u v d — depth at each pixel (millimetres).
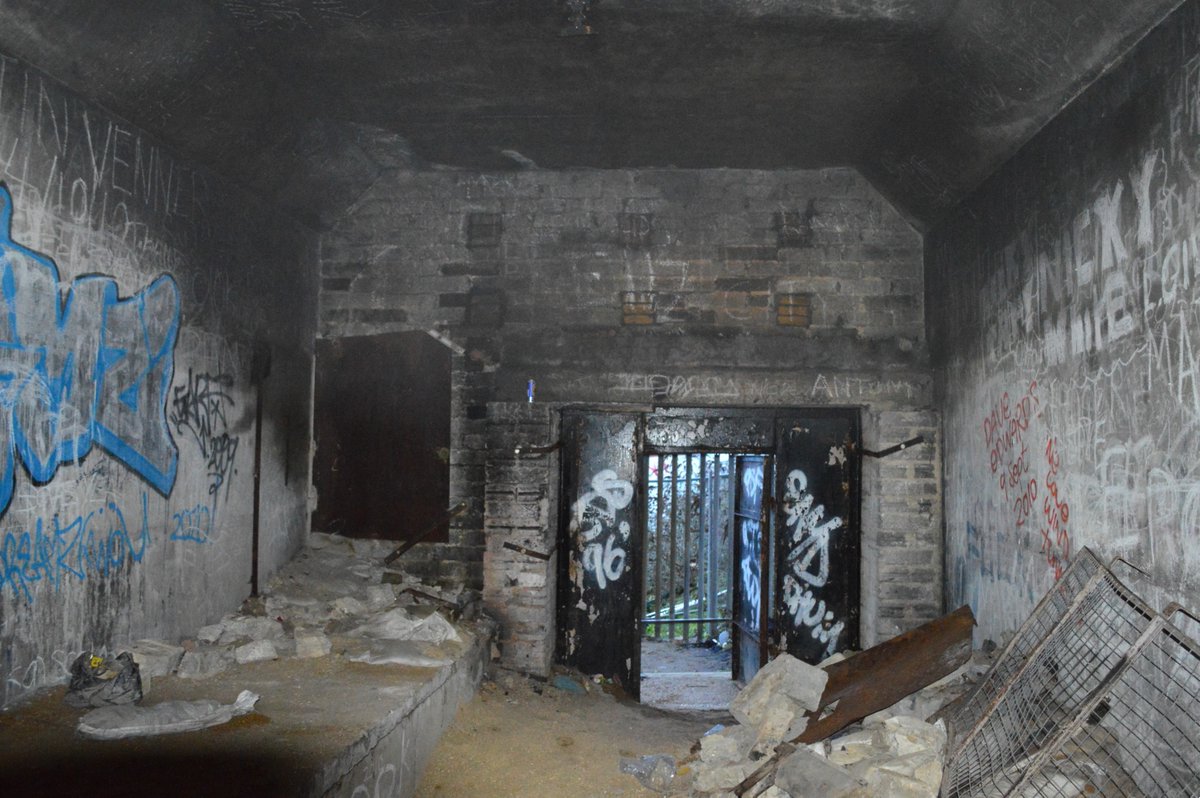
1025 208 4922
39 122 3846
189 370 5105
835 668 4645
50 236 3914
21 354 3727
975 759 3676
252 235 5930
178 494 4980
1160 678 3391
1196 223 3240
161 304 4797
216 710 3848
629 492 7105
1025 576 4949
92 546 4203
